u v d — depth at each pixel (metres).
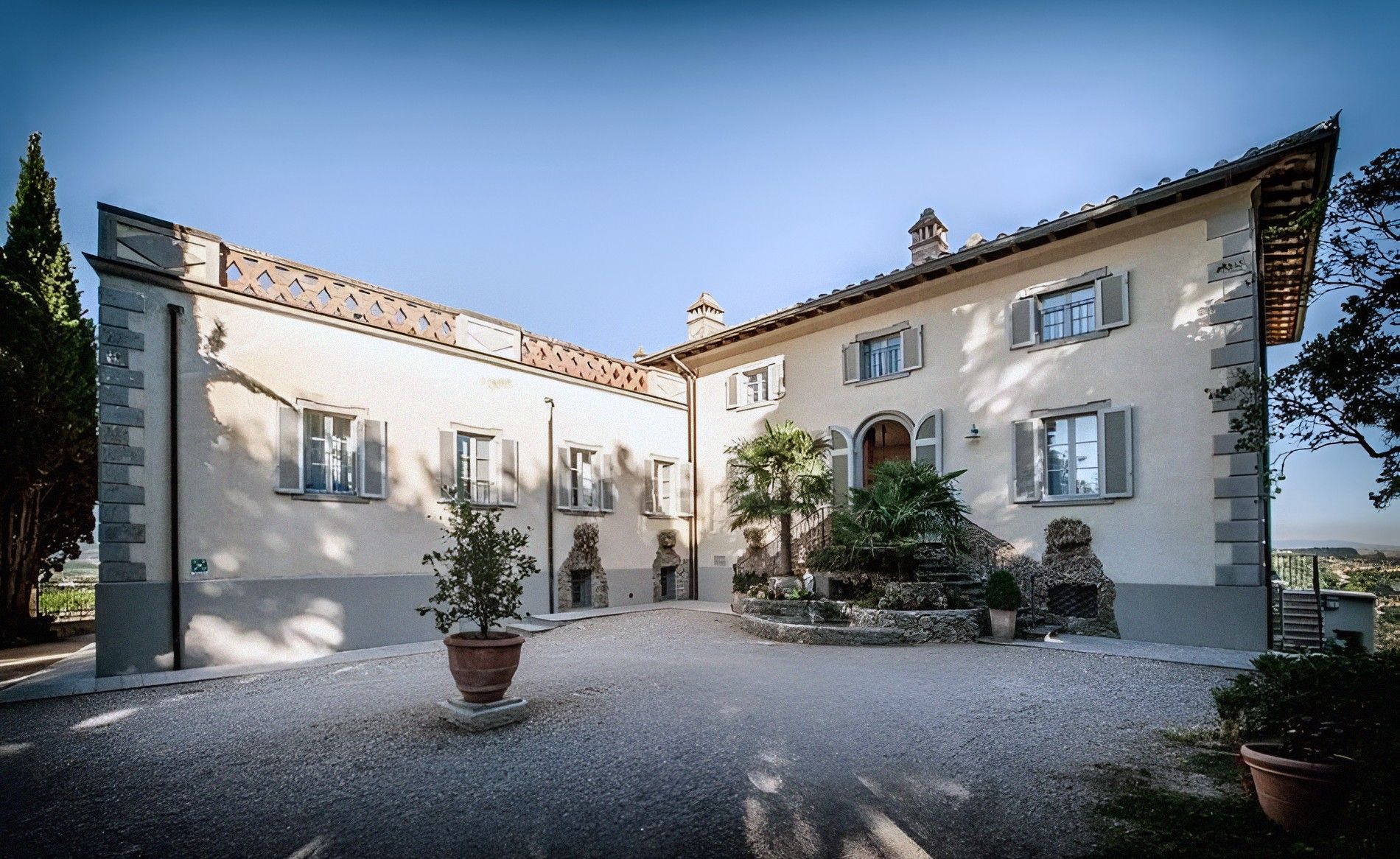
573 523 13.86
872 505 11.05
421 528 11.18
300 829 3.82
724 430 16.67
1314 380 4.50
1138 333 10.35
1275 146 8.68
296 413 9.84
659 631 11.52
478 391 12.29
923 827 3.71
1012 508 11.55
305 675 8.32
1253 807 3.78
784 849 3.48
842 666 8.26
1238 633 9.15
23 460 12.23
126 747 5.38
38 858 3.50
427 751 5.12
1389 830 2.93
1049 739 5.26
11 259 13.92
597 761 4.85
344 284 10.66
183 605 8.60
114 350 8.30
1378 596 11.98
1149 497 10.09
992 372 12.00
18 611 13.04
